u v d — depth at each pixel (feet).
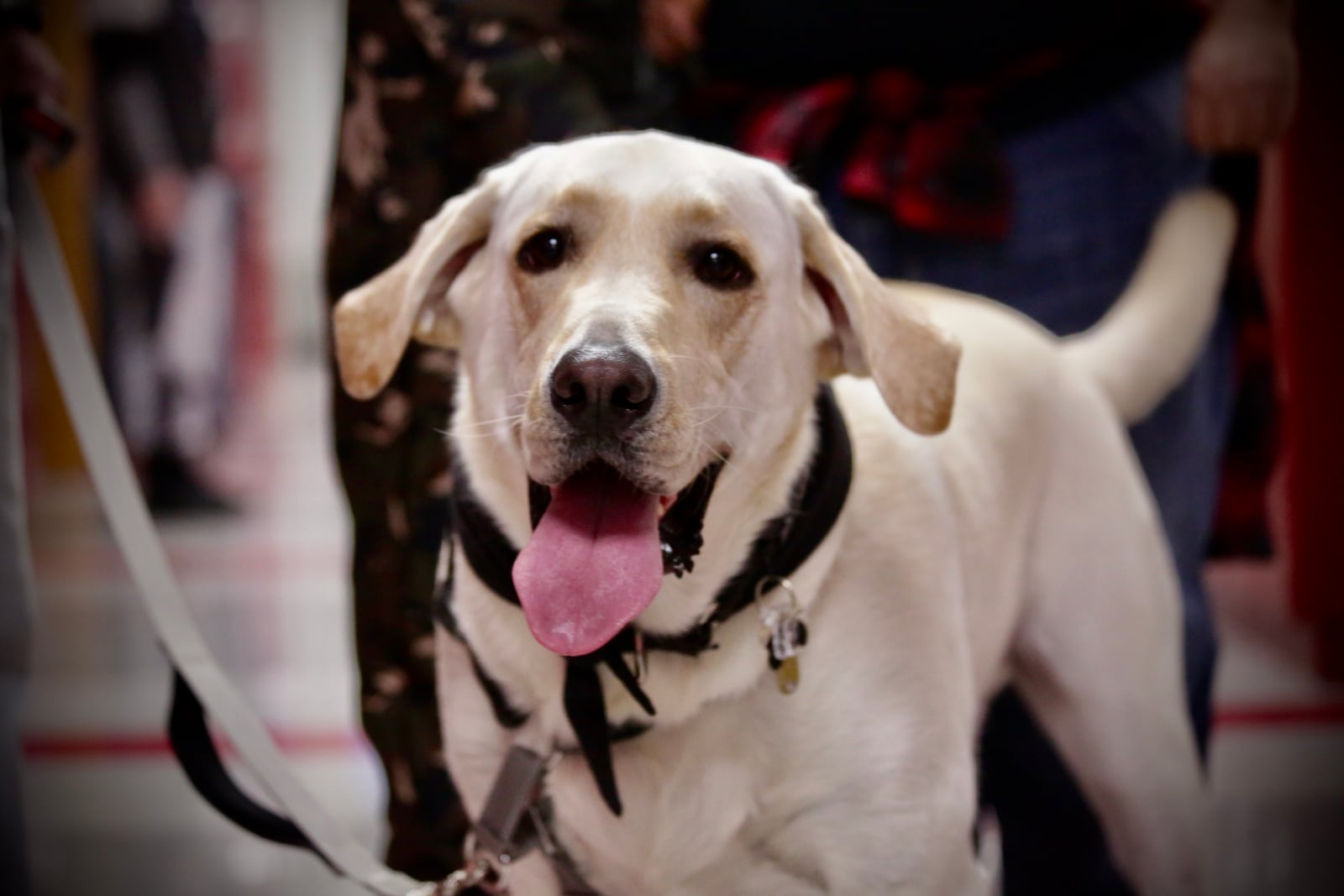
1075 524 7.66
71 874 10.39
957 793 6.08
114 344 32.12
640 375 5.17
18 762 6.70
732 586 5.78
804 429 5.98
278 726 14.43
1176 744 7.77
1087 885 9.68
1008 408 7.45
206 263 32.99
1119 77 9.13
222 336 33.63
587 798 5.99
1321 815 11.48
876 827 5.86
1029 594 7.65
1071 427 7.77
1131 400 8.64
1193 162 9.26
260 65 48.55
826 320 6.22
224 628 19.53
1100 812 7.97
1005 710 9.52
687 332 5.52
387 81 8.48
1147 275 8.94
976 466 7.07
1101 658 7.63
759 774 5.86
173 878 10.33
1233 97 8.80
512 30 8.11
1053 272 9.29
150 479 32.17
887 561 6.11
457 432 6.26
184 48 32.78
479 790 6.30
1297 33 16.31
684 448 5.32
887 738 5.88
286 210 57.21
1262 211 9.61
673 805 5.90
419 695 8.63
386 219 8.58
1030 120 9.18
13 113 6.97
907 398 5.97
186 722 6.53
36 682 16.40
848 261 5.98
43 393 35.29
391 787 8.73
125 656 17.71
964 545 6.86
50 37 32.86
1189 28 9.09
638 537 5.34
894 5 8.98
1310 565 17.70
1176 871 7.75
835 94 9.03
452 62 8.18
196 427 32.42
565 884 6.40
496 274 5.98
